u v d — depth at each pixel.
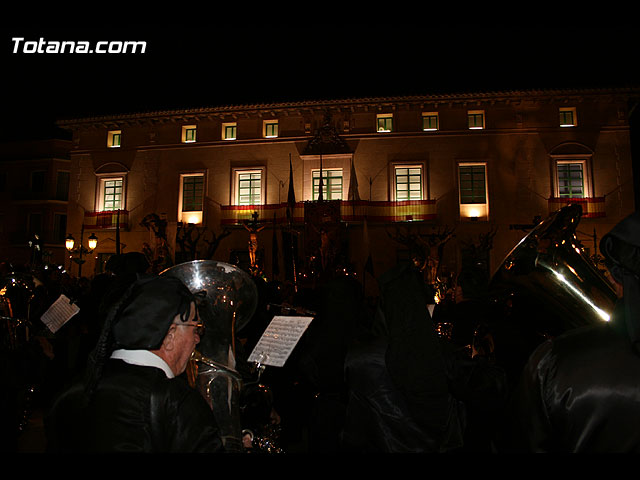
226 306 2.85
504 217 26.39
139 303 1.90
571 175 26.73
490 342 2.90
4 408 3.26
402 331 2.55
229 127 29.80
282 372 5.98
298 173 28.39
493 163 26.88
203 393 2.59
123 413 1.75
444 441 2.56
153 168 29.95
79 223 30.45
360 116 28.30
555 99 26.62
